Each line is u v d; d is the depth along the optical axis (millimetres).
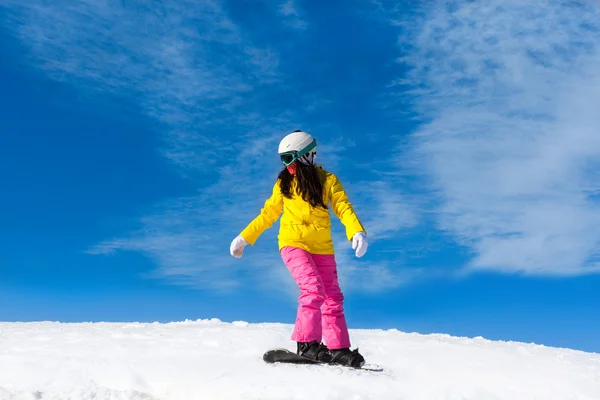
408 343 5273
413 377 4105
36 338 5141
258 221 4605
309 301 4273
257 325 6660
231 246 4613
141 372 4094
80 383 4051
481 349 5023
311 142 4465
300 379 3854
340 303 4477
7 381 4129
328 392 3664
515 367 4359
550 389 3898
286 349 4555
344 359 4250
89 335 5277
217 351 4629
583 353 5863
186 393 3852
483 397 3793
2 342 4941
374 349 5004
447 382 4004
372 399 3646
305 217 4410
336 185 4465
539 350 5562
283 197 4500
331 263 4496
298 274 4344
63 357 4441
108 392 3938
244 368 4117
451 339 6109
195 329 5836
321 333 4324
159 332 5516
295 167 4418
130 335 5270
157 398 3908
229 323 6875
